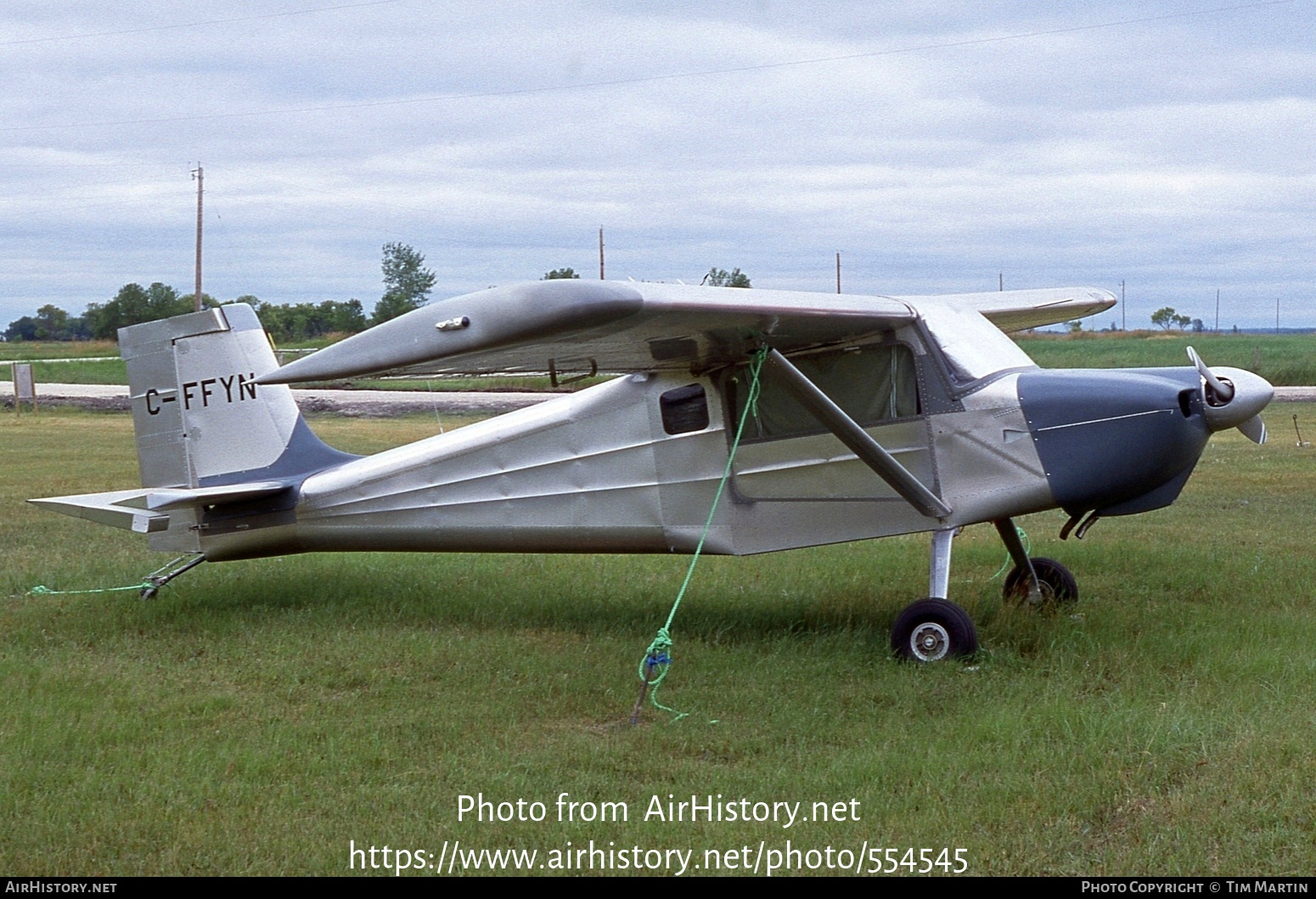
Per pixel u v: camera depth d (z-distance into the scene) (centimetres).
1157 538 1079
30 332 9844
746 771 504
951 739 525
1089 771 476
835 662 670
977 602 786
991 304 907
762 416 739
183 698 617
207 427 892
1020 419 682
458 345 534
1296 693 568
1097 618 743
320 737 557
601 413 782
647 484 773
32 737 539
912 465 706
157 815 457
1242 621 720
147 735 558
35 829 444
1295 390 3128
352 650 716
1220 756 481
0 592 890
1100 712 544
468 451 822
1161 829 426
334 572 953
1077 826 433
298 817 458
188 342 891
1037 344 5853
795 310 613
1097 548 1024
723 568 966
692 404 754
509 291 528
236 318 887
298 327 6888
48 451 1988
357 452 1886
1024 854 412
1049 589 795
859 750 522
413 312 548
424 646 723
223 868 416
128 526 818
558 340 545
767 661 677
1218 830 422
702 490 759
